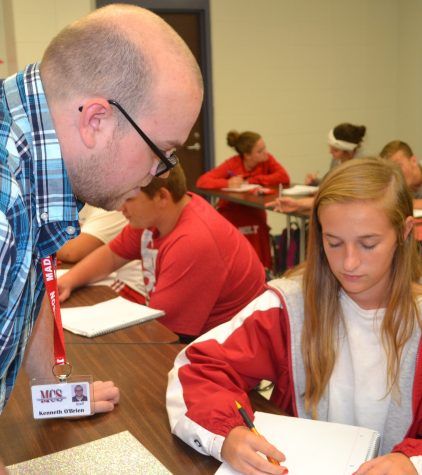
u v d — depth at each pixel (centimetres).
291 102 605
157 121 83
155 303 181
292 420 110
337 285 124
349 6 610
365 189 110
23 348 89
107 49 79
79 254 240
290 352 125
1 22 463
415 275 121
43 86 80
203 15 556
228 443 99
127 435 108
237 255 190
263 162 509
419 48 616
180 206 192
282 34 587
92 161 82
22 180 77
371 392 119
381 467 92
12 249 70
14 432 111
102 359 144
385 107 652
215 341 123
